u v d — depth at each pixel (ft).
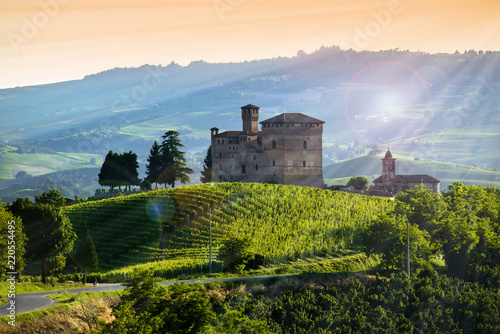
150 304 226.79
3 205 286.46
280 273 301.63
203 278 281.13
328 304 265.34
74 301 219.00
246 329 230.27
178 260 317.83
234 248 304.30
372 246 342.64
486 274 325.62
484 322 275.39
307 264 327.88
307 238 363.97
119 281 278.87
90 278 277.23
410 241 335.47
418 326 269.44
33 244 277.23
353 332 256.73
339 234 376.68
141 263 329.11
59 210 301.84
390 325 262.06
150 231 379.76
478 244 365.61
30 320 198.18
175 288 237.25
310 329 249.55
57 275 293.84
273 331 245.04
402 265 324.39
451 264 356.38
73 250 345.92
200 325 224.94
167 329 221.46
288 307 257.96
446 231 364.38
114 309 215.72
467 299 284.20
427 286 288.51
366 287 288.71
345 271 318.86
